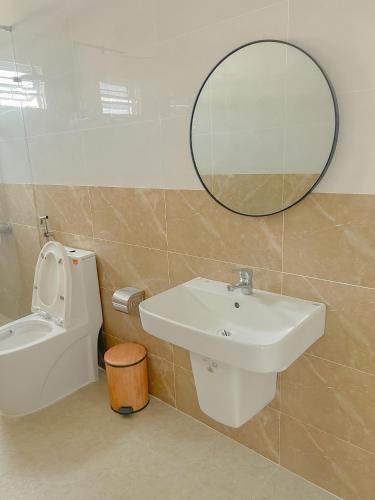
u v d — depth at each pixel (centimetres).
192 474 170
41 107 232
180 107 161
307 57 121
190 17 148
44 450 187
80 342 231
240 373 142
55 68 214
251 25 132
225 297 155
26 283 295
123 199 200
